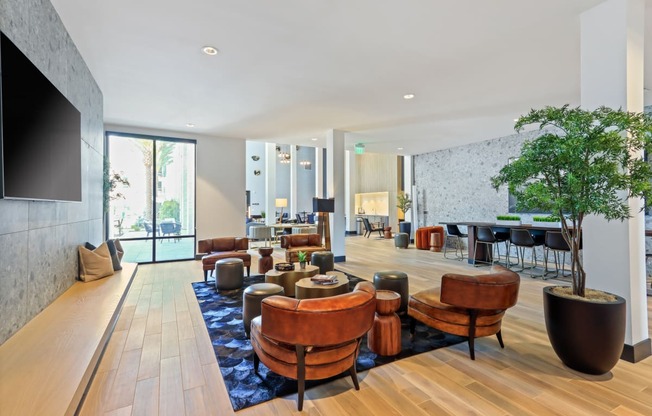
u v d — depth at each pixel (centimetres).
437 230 924
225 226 756
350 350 217
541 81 414
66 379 166
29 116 211
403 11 265
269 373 245
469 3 255
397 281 367
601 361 230
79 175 306
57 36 273
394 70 379
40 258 251
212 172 742
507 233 671
